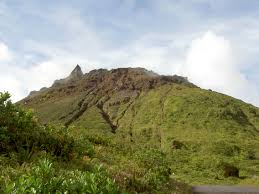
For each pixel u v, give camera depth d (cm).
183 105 15750
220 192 3130
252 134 13438
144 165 2416
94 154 2153
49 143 1605
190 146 10831
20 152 1396
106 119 16100
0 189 738
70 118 15938
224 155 10038
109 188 834
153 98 17725
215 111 14988
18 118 1593
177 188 2433
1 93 1611
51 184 810
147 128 14150
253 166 8788
